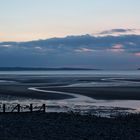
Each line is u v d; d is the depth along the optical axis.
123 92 91.69
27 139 25.98
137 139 27.83
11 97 76.38
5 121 36.16
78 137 27.97
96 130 31.62
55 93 88.50
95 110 54.44
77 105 61.56
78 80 176.12
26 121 36.66
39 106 55.09
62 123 35.78
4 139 25.41
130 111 53.53
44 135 28.33
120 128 33.22
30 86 119.44
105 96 80.12
